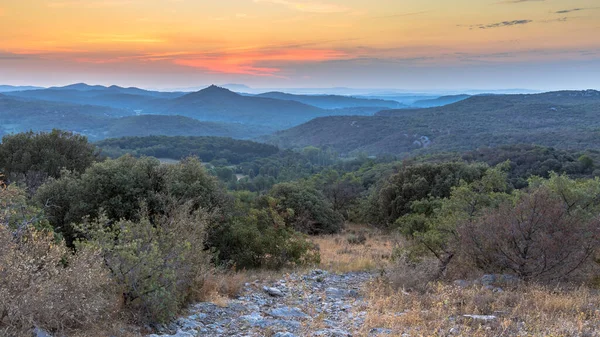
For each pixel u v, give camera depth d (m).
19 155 19.64
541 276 8.22
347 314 6.57
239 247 11.85
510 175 51.47
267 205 21.22
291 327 5.75
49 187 11.69
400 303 6.77
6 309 3.94
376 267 11.60
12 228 5.25
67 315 4.39
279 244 12.22
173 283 5.75
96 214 10.97
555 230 8.31
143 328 5.18
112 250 5.60
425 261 9.29
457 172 28.56
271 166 126.75
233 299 7.52
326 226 26.39
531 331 4.91
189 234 7.43
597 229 8.35
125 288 5.48
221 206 12.76
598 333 4.73
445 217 11.07
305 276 10.27
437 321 5.54
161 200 11.15
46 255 4.53
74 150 21.50
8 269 4.06
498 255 8.77
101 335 4.55
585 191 10.91
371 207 33.16
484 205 11.28
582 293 7.25
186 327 5.60
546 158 54.00
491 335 4.87
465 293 7.17
